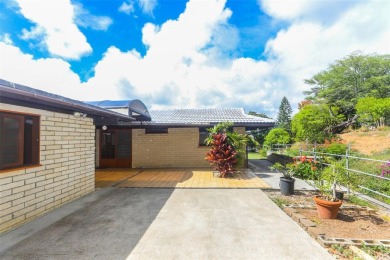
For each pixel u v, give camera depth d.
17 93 3.31
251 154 24.11
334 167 5.00
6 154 3.94
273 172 10.05
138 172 10.27
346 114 26.77
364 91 25.03
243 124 10.09
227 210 4.91
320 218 4.45
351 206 5.11
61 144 5.32
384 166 7.00
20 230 3.89
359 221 4.31
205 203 5.45
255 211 4.84
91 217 4.52
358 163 8.66
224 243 3.38
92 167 6.73
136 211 4.87
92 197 6.05
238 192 6.52
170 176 9.16
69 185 5.60
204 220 4.33
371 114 20.58
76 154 5.93
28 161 4.40
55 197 5.07
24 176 4.21
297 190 6.62
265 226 4.03
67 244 3.38
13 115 4.08
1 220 3.73
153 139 11.87
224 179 8.41
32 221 4.31
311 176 7.38
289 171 6.80
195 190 6.79
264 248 3.24
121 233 3.76
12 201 3.95
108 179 8.55
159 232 3.79
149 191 6.69
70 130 5.68
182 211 4.86
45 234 3.74
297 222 4.26
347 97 26.14
